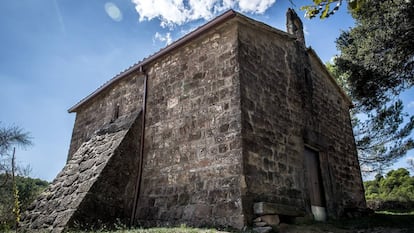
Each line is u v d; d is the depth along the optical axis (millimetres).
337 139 9305
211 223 5582
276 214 5637
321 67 9641
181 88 7402
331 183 8188
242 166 5609
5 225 5902
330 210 7773
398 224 6145
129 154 7453
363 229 6020
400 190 21422
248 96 6383
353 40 11336
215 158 6078
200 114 6734
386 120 13609
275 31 7703
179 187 6473
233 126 6035
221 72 6695
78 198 6359
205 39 7340
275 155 6512
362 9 9875
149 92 8242
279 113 7125
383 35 9508
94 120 10156
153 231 5109
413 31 8961
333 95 9969
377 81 10523
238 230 5105
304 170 7211
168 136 7215
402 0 8875
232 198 5504
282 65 7875
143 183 7270
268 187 6000
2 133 8820
